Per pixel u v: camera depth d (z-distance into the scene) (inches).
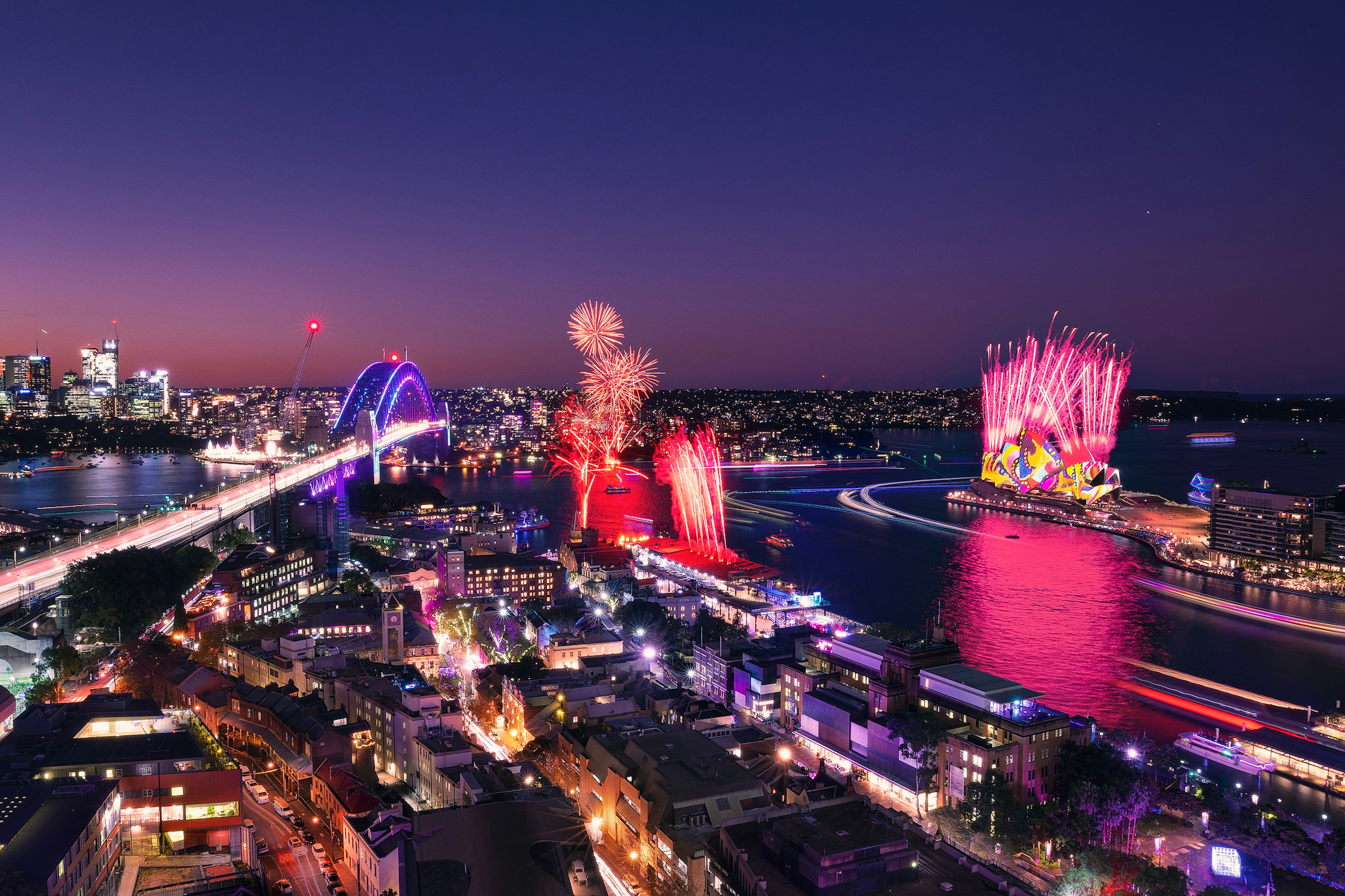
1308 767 6801.2
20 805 4069.9
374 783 5930.1
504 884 4010.8
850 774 6461.6
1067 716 5880.9
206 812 4773.6
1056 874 5032.0
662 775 5177.2
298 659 7741.1
